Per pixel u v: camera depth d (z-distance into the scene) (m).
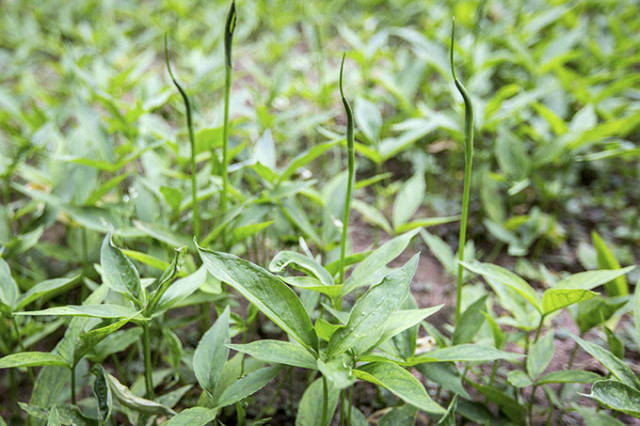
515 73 1.45
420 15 1.90
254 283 0.53
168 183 0.90
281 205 0.73
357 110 0.84
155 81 1.10
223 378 0.61
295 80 1.45
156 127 0.92
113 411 0.67
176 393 0.64
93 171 0.80
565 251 1.01
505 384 0.72
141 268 0.78
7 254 0.75
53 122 0.90
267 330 0.81
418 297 0.90
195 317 0.74
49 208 0.78
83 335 0.56
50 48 1.79
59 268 0.91
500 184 1.12
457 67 1.36
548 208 1.12
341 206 0.78
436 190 1.19
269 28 2.00
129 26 1.92
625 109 1.08
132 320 0.56
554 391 0.73
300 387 0.75
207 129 0.75
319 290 0.57
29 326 0.69
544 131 1.11
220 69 1.05
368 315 0.53
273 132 1.06
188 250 0.71
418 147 1.22
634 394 0.54
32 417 0.63
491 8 1.75
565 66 1.51
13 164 0.83
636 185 1.19
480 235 1.05
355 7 2.12
